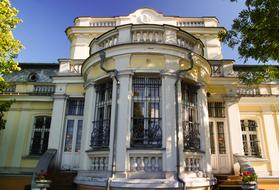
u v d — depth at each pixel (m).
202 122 9.37
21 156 13.98
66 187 9.64
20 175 12.65
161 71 8.74
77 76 13.20
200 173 8.58
